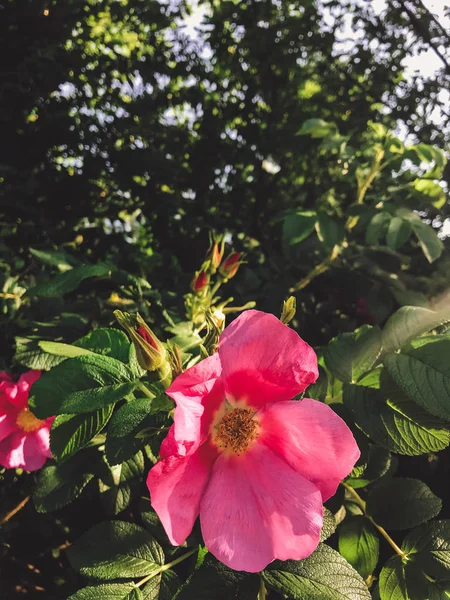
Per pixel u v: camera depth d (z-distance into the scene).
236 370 0.18
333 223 0.38
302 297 0.42
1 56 0.62
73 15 0.64
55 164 0.66
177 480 0.17
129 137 0.64
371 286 0.41
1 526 0.33
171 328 0.29
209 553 0.20
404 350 0.22
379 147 0.40
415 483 0.23
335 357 0.24
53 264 0.36
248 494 0.17
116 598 0.20
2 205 0.57
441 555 0.22
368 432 0.22
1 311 0.37
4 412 0.27
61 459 0.19
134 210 0.62
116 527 0.22
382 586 0.22
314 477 0.17
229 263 0.30
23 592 0.36
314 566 0.19
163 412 0.20
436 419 0.21
